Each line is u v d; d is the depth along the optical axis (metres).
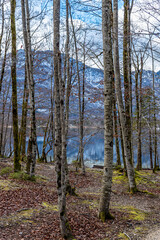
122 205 8.94
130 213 7.77
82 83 14.73
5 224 5.50
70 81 13.04
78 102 14.61
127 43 10.88
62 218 5.33
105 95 6.71
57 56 5.23
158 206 9.01
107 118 6.71
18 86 15.80
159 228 6.41
